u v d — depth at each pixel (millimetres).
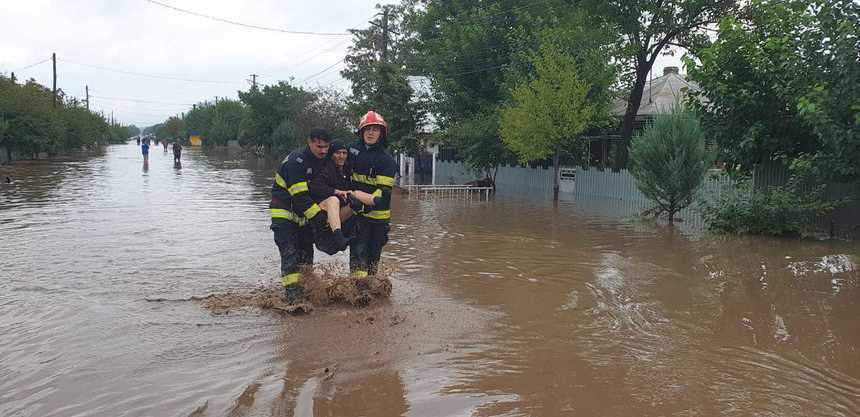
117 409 4074
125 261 8836
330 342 5473
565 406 4277
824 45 10586
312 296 6750
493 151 24359
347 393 4418
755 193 12891
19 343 5293
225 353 5145
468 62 29719
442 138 28344
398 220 14945
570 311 6652
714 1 21266
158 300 6734
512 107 23312
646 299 7230
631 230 13312
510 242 11406
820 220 12562
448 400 4336
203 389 4422
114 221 13180
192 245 10273
